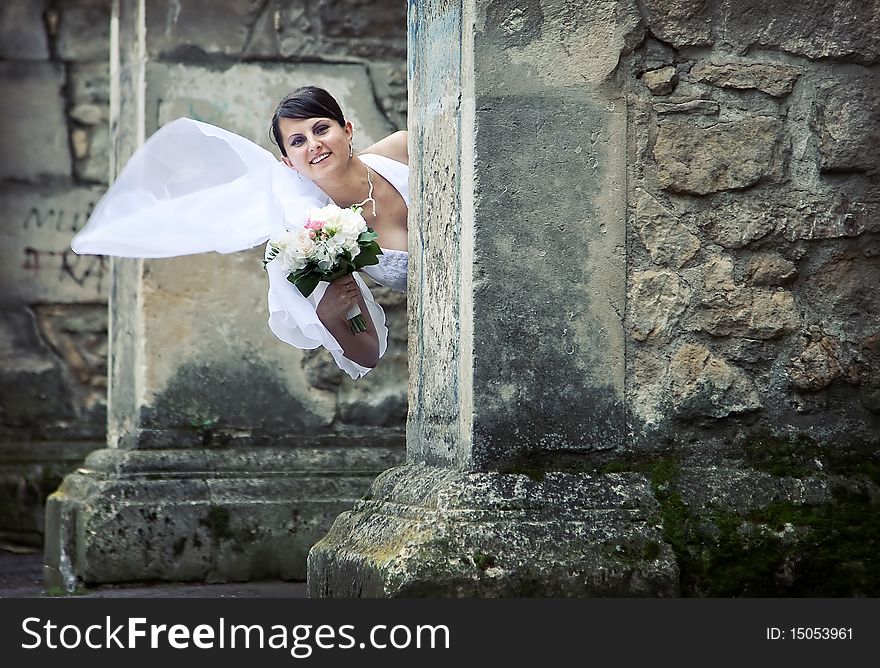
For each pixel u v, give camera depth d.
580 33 6.05
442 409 6.29
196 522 8.83
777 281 6.19
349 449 9.27
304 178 7.48
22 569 10.37
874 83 6.25
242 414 9.16
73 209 12.05
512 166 5.98
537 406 5.98
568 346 6.02
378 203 7.49
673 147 6.12
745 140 6.16
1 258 11.95
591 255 6.05
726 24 6.17
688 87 6.14
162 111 9.09
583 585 5.72
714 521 5.94
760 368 6.18
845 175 6.24
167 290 9.07
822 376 6.19
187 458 8.98
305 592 8.37
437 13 6.38
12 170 11.98
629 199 6.09
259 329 9.20
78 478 9.23
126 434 9.27
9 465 11.77
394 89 9.44
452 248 6.18
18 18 12.02
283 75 9.27
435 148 6.39
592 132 6.05
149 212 7.42
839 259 6.23
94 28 12.11
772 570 5.90
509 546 5.74
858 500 6.09
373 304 7.44
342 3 9.35
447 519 5.79
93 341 12.05
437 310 6.36
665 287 6.11
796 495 6.05
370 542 6.16
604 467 6.03
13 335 11.96
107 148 12.10
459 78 6.11
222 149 7.49
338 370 9.30
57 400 11.98
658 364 6.11
